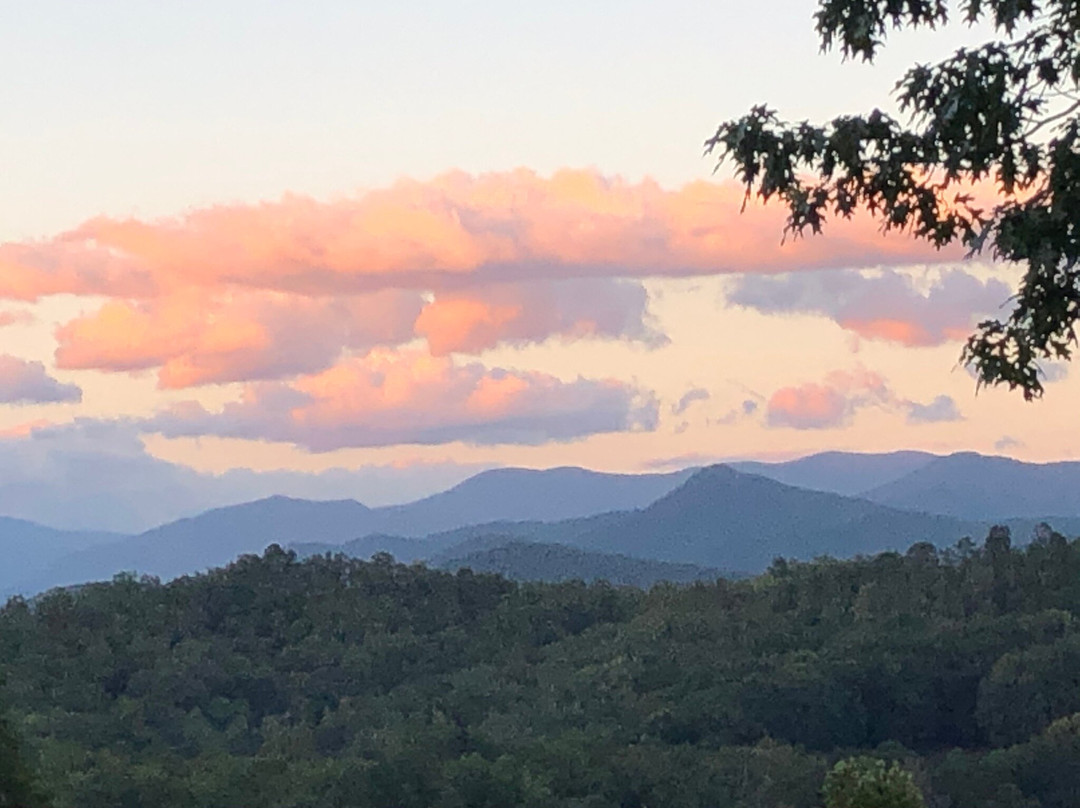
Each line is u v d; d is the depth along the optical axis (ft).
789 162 35.01
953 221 34.86
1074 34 33.19
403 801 131.03
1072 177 32.63
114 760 134.10
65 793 117.70
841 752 155.02
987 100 33.24
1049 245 32.81
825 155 34.76
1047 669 162.40
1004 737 160.97
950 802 136.98
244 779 132.16
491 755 149.89
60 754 131.23
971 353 34.68
